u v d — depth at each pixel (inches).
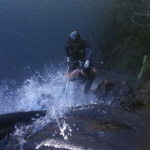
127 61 380.8
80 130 186.4
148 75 344.8
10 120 209.0
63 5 582.2
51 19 539.5
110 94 270.4
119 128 190.2
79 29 494.9
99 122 196.9
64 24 525.7
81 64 307.6
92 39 448.8
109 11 461.1
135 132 187.0
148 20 393.7
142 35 397.4
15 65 430.6
